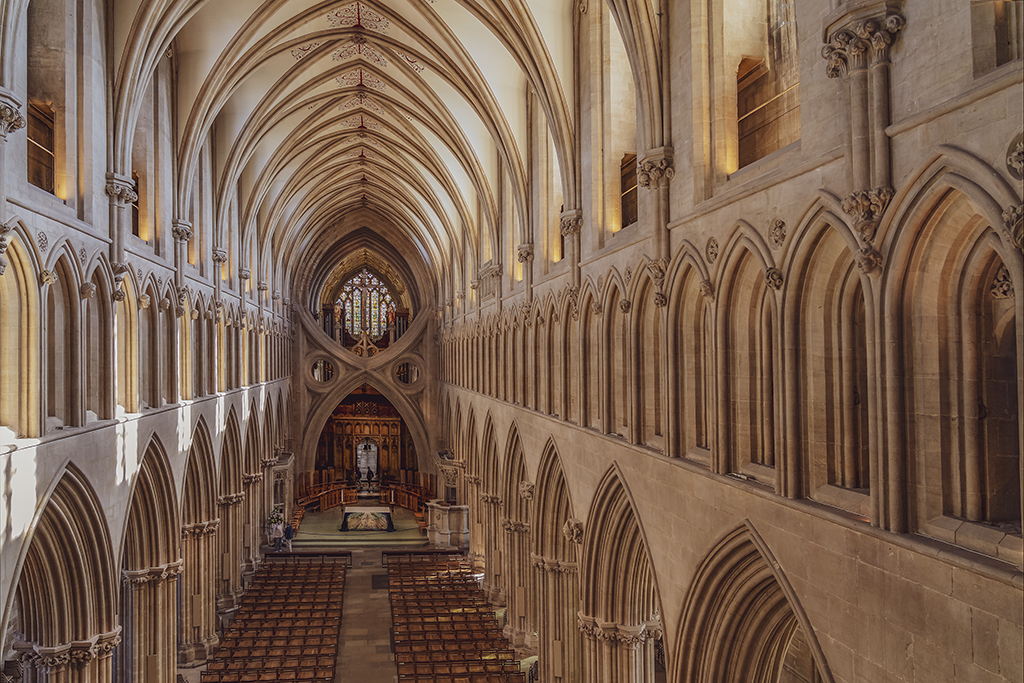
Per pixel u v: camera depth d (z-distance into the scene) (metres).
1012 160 6.60
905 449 8.36
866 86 8.64
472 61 24.78
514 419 28.61
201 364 26.33
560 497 23.03
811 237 9.95
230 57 22.97
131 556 20.97
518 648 27.67
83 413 15.52
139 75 17.48
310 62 28.72
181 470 23.08
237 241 33.78
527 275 26.02
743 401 12.27
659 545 15.06
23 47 12.95
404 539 48.41
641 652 18.34
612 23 18.91
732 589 12.43
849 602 9.12
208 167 27.88
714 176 13.31
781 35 13.01
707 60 13.48
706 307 13.15
